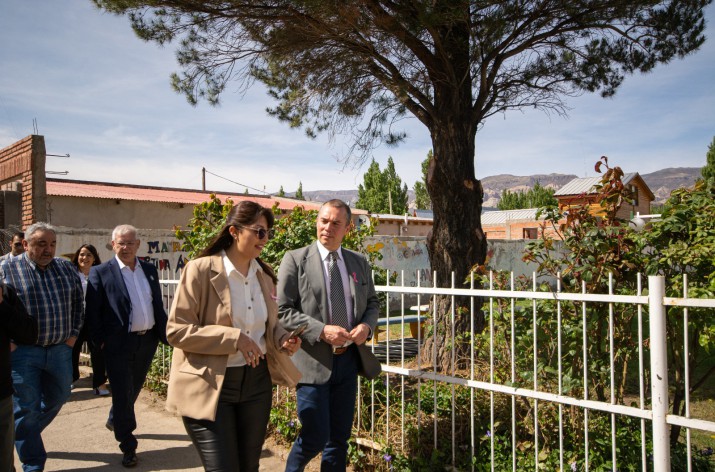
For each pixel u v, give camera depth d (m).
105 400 6.42
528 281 3.98
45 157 10.15
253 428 2.94
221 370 2.74
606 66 8.09
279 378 3.08
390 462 3.91
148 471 4.33
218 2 6.59
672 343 3.46
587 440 3.14
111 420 4.98
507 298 3.78
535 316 3.32
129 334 4.55
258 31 7.30
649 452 3.35
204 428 2.76
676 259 3.38
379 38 6.93
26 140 10.20
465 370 4.46
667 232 3.53
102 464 4.47
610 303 3.01
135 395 4.61
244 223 2.89
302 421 3.29
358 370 3.52
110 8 6.86
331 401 3.44
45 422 4.37
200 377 2.73
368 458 4.11
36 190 9.96
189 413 2.71
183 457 4.61
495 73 6.96
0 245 9.47
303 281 3.47
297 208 5.82
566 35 7.59
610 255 3.54
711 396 5.70
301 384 3.32
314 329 3.28
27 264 4.24
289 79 8.80
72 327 4.42
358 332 3.35
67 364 4.39
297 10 6.45
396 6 6.20
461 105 6.70
